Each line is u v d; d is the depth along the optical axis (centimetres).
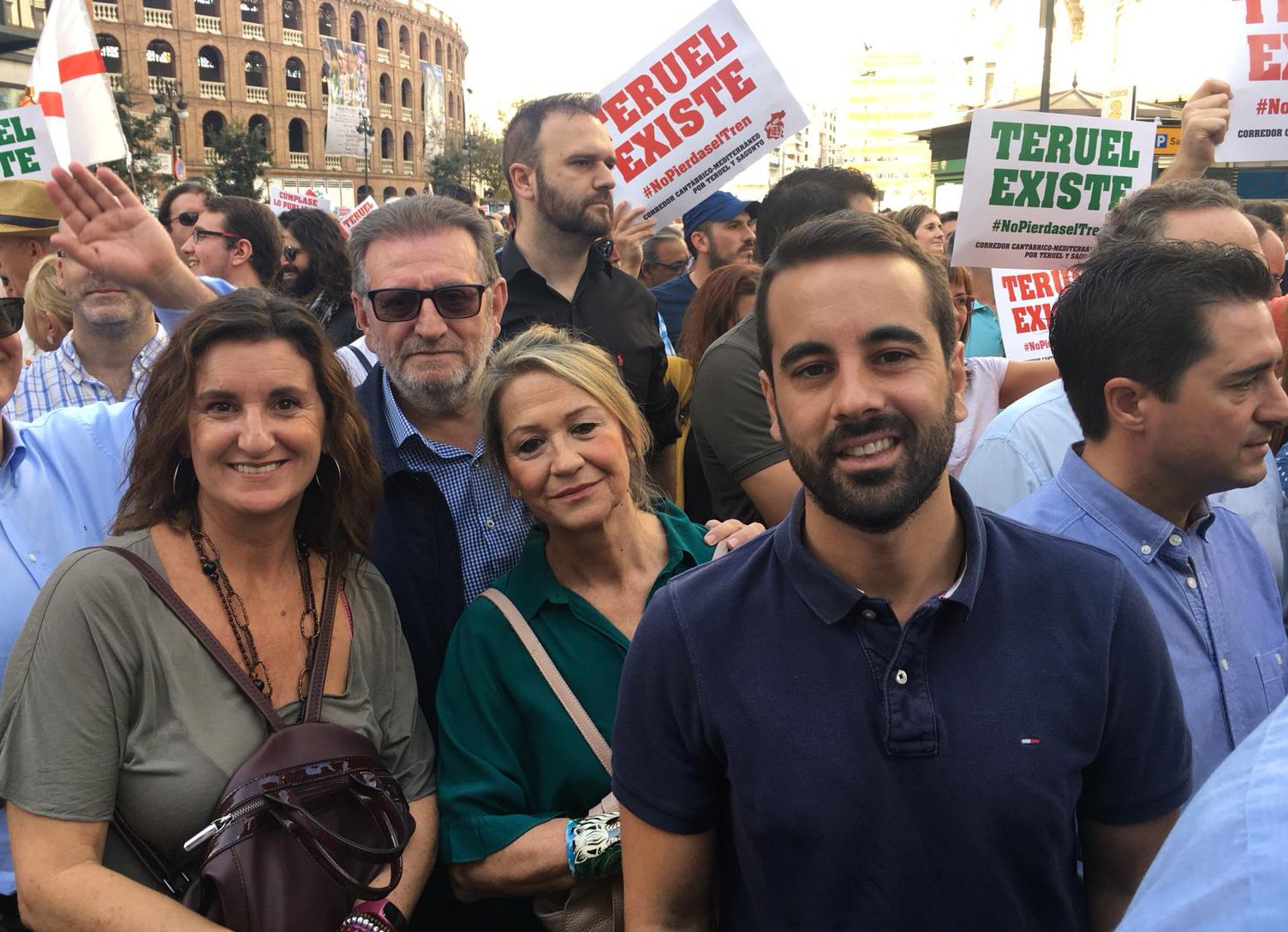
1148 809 141
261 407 190
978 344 498
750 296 383
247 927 165
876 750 133
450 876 210
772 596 142
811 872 134
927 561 139
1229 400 177
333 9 6088
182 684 182
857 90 10112
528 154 362
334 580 208
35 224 375
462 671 219
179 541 194
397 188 6719
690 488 380
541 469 216
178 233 586
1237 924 63
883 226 137
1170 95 2602
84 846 172
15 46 2041
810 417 136
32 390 347
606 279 389
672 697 145
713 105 473
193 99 5475
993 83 4303
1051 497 203
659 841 149
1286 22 384
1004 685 133
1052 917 135
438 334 247
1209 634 189
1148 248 188
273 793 172
